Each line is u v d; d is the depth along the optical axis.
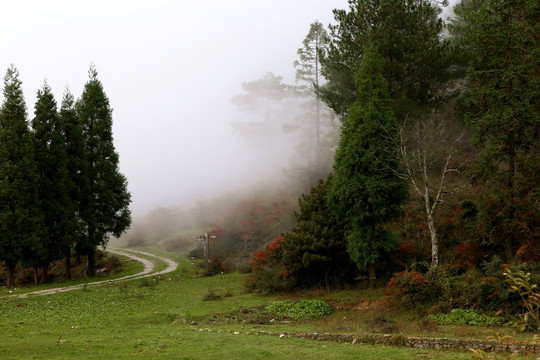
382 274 22.56
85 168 34.38
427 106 27.47
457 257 19.91
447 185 27.06
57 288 27.28
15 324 15.69
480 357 4.31
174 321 17.70
